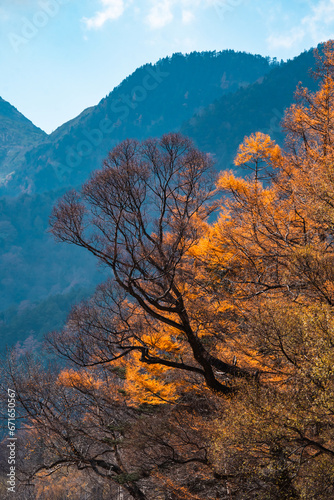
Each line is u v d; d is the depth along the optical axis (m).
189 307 11.83
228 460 8.85
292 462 7.87
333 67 12.80
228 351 11.55
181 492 12.54
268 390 8.40
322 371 7.15
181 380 12.80
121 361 14.23
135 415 15.67
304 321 7.75
